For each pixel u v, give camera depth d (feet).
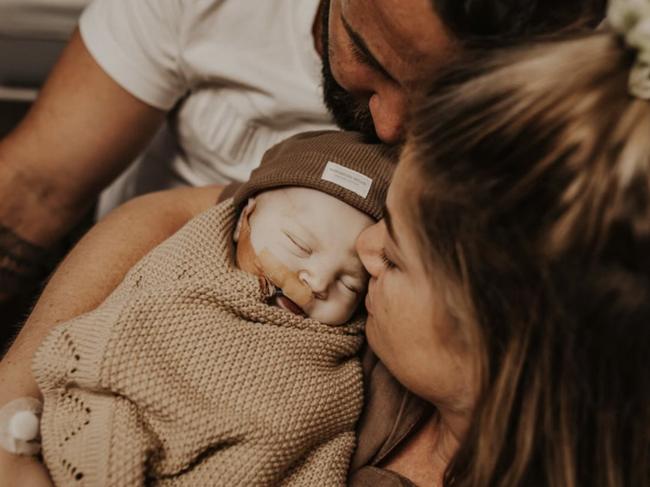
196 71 3.74
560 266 1.76
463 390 2.29
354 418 2.70
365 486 2.56
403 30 2.15
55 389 2.52
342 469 2.59
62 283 3.14
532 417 2.01
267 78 3.66
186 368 2.47
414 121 2.08
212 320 2.55
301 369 2.60
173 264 2.78
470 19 2.03
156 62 3.74
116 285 3.21
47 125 3.77
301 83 3.61
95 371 2.39
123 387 2.39
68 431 2.44
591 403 1.91
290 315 2.68
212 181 4.28
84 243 3.36
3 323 4.00
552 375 1.94
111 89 3.75
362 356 2.90
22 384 2.70
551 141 1.73
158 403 2.41
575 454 1.99
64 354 2.47
